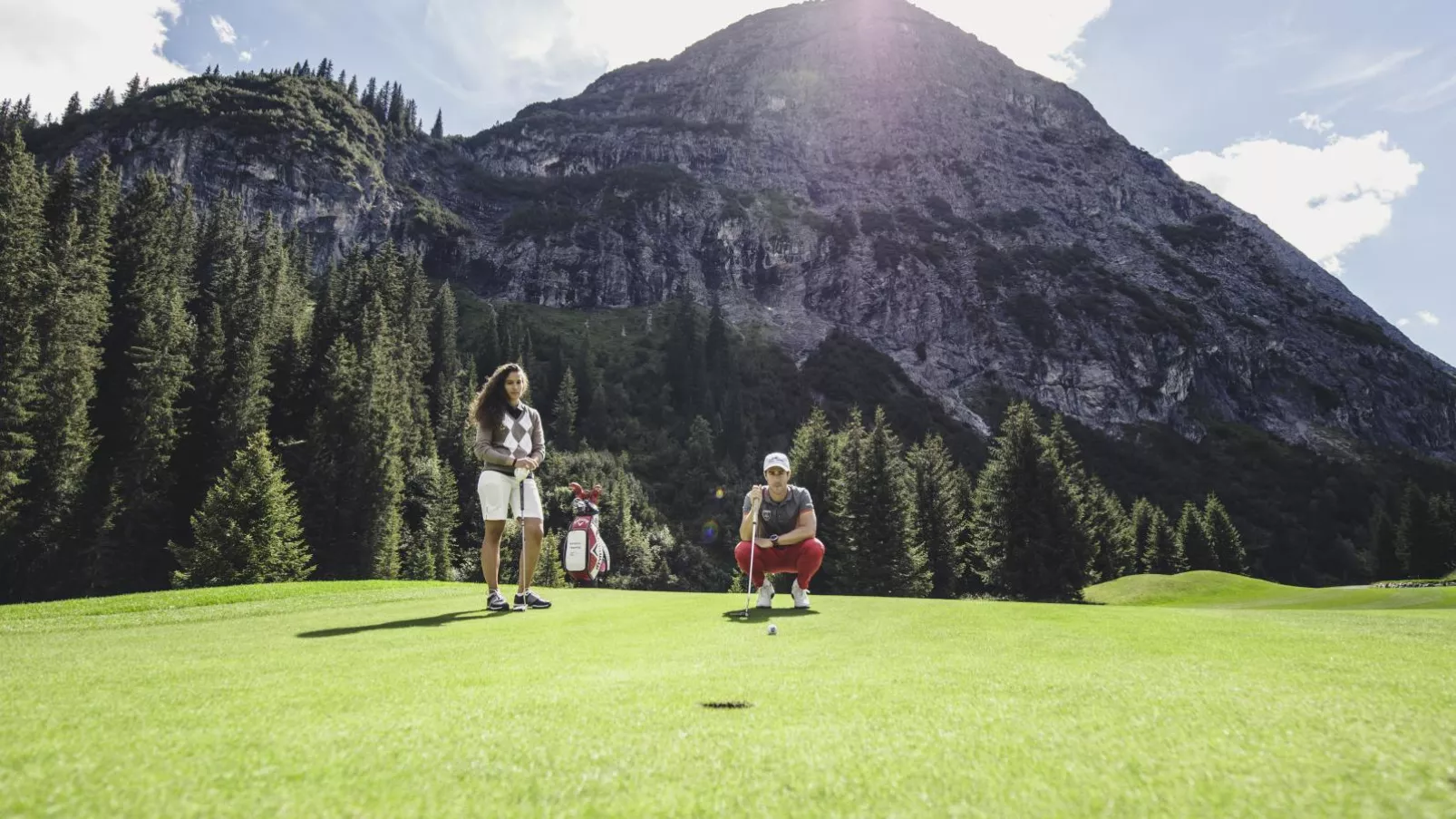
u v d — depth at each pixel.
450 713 1.98
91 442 39.59
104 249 47.03
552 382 118.56
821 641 3.82
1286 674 2.67
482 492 6.34
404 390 66.81
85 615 6.92
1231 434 159.00
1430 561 71.12
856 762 1.53
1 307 34.81
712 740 1.70
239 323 55.84
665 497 95.94
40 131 150.75
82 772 1.45
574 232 179.50
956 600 7.20
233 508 34.97
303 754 1.59
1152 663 3.01
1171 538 78.25
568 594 8.16
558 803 1.32
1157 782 1.41
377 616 5.72
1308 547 115.44
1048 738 1.70
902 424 132.88
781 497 6.44
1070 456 54.22
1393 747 1.60
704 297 176.50
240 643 3.91
